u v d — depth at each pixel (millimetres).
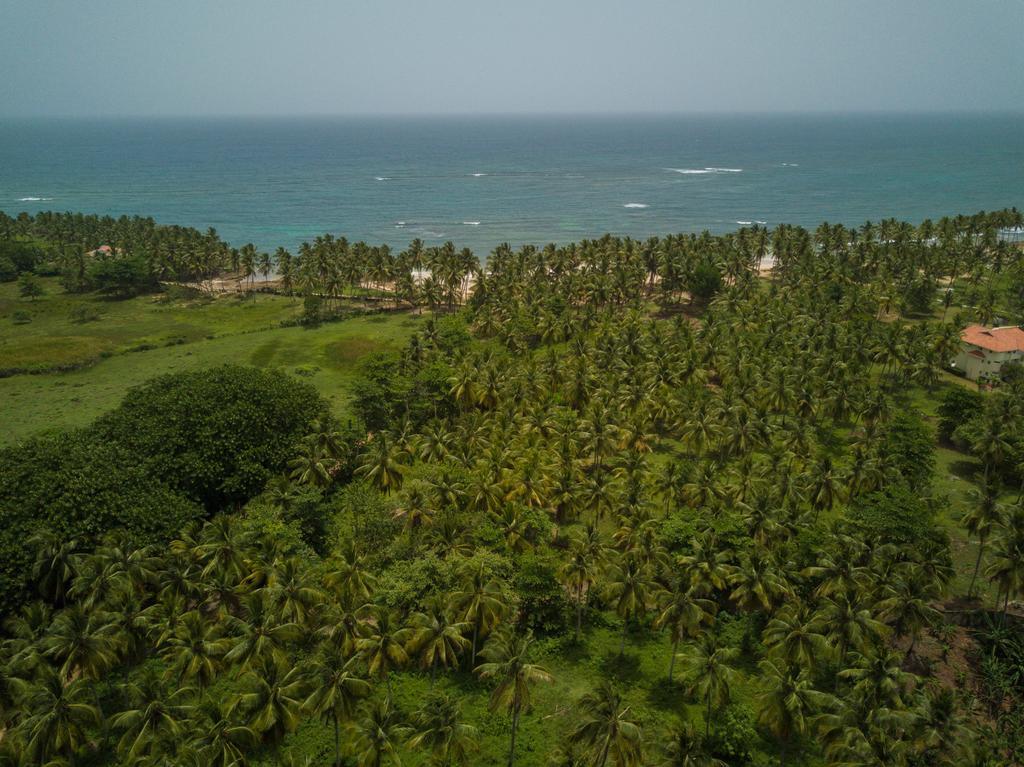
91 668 46656
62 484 61031
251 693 43688
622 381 97375
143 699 44375
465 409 98000
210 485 73188
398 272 165625
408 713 50281
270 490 70562
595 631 61531
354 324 154625
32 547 56156
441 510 66188
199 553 56781
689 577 57844
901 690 47125
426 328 125312
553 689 54531
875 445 82938
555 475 71438
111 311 163625
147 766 41250
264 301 174125
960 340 114062
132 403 82062
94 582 52375
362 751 41562
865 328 116188
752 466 76250
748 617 60219
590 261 162000
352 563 55500
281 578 53062
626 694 53969
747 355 102688
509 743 49438
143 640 51250
